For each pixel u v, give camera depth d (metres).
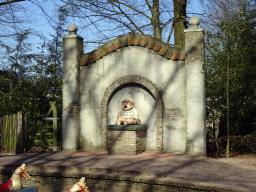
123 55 12.16
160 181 7.60
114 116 12.39
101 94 12.40
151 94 11.95
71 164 9.44
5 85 17.53
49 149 13.57
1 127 13.11
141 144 11.58
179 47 11.77
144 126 11.72
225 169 8.77
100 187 8.34
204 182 7.30
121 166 9.07
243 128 12.89
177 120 11.43
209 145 12.72
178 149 11.39
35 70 16.48
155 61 11.76
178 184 7.37
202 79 10.98
